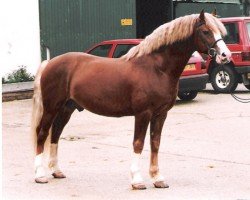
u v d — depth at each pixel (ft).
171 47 23.80
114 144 34.55
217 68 58.59
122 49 50.47
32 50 59.82
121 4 68.08
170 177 26.27
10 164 29.12
